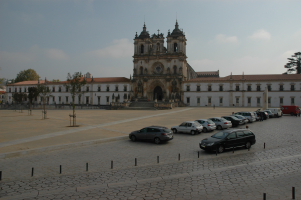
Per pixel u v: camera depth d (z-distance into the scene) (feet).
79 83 164.76
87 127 136.46
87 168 61.16
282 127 134.51
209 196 45.47
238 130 82.12
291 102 348.38
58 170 61.77
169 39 415.64
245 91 369.91
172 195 46.11
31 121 173.99
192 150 82.79
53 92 479.82
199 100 392.47
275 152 78.38
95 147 88.12
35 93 271.90
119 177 56.39
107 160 70.79
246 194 46.21
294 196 43.29
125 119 183.52
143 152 80.28
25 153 77.15
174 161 69.26
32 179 55.42
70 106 387.34
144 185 51.42
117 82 438.81
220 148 76.95
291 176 55.88
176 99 380.78
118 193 47.39
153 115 220.84
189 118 186.80
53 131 121.80
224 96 380.58
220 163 66.69
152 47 434.30
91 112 276.82
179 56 409.49
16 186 51.29
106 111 297.33
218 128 129.49
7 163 67.82
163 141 98.58
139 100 412.57
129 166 64.80
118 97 430.20
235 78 380.78
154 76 414.41
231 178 55.01
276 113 195.83
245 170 60.54
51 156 75.36
